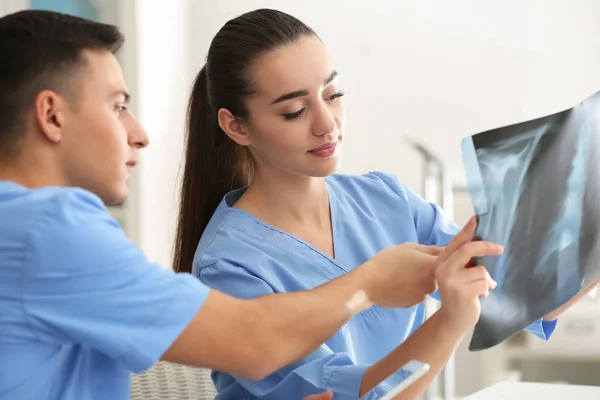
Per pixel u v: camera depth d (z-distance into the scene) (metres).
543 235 1.00
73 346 0.99
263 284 1.24
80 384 0.99
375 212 1.42
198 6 3.39
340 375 1.13
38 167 0.99
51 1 2.90
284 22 1.23
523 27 3.02
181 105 3.37
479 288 0.97
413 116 3.14
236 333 0.94
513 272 1.00
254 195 1.35
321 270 1.32
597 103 1.00
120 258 0.92
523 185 0.98
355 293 1.00
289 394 1.17
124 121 1.05
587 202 1.02
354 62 3.18
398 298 1.03
